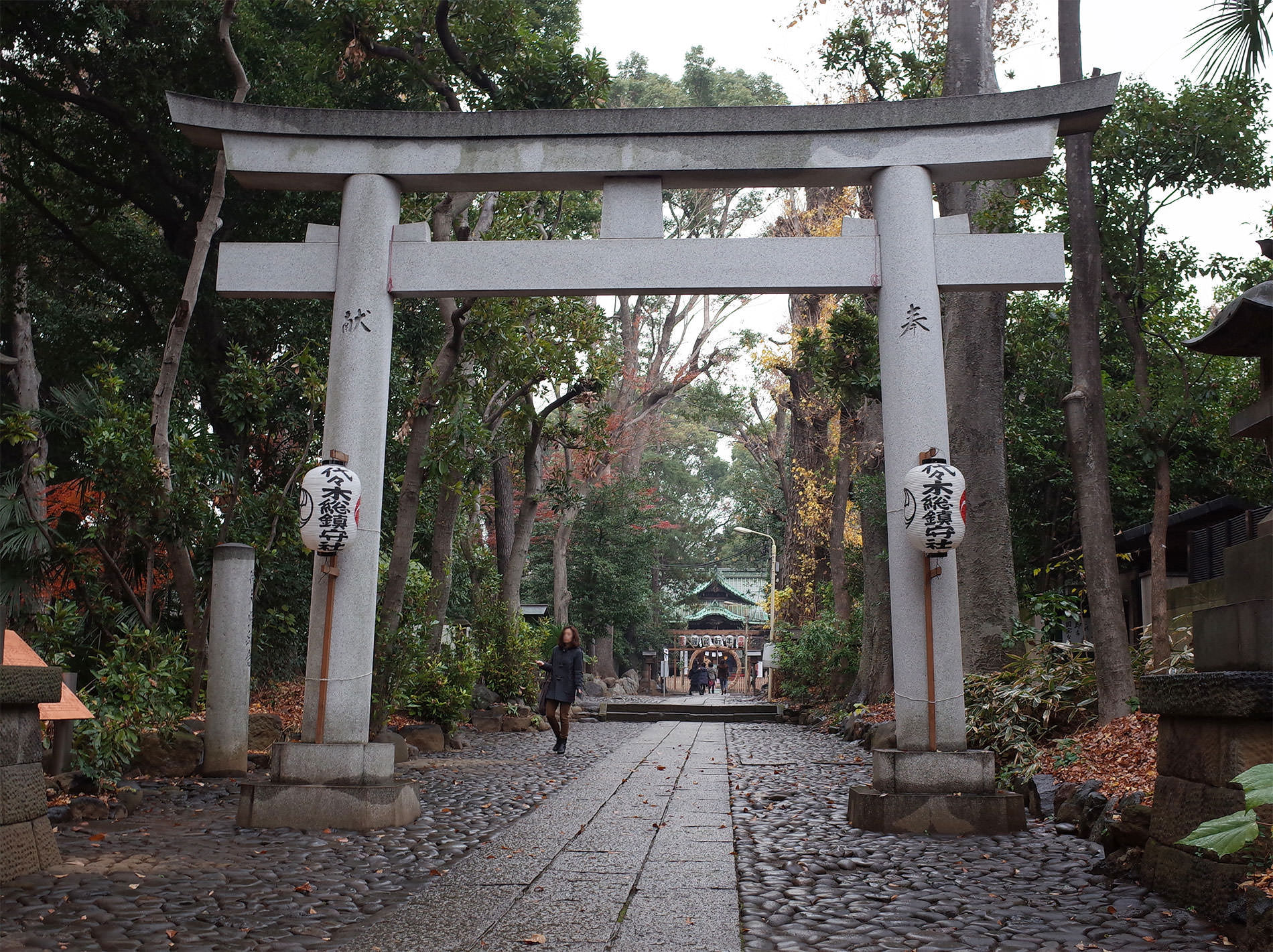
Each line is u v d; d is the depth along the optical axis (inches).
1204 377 599.8
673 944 180.2
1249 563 201.9
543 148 327.0
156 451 469.4
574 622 1422.2
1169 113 484.4
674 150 325.1
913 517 296.8
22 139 666.8
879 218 323.6
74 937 181.6
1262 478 647.1
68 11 609.9
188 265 660.1
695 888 223.8
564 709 566.6
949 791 297.6
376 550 322.0
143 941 180.5
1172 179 498.3
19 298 699.4
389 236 329.1
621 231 327.3
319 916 199.8
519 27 517.7
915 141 322.0
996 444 559.5
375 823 299.3
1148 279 525.7
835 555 1001.5
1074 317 401.4
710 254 323.0
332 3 526.0
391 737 496.7
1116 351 713.6
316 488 302.2
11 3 592.7
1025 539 756.0
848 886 225.6
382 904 210.8
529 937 184.2
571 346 671.8
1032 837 282.7
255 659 645.3
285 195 660.7
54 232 704.4
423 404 512.4
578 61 525.7
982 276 318.3
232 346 533.0
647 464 2164.1
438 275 327.0
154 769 393.7
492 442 728.3
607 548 1439.5
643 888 224.7
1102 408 395.9
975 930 189.2
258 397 515.2
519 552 846.5
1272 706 177.6
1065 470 727.1
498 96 538.3
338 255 327.6
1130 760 319.0
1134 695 376.5
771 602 1375.5
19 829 229.9
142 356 715.4
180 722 414.3
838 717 745.0
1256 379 577.6
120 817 308.7
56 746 334.0
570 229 900.6
